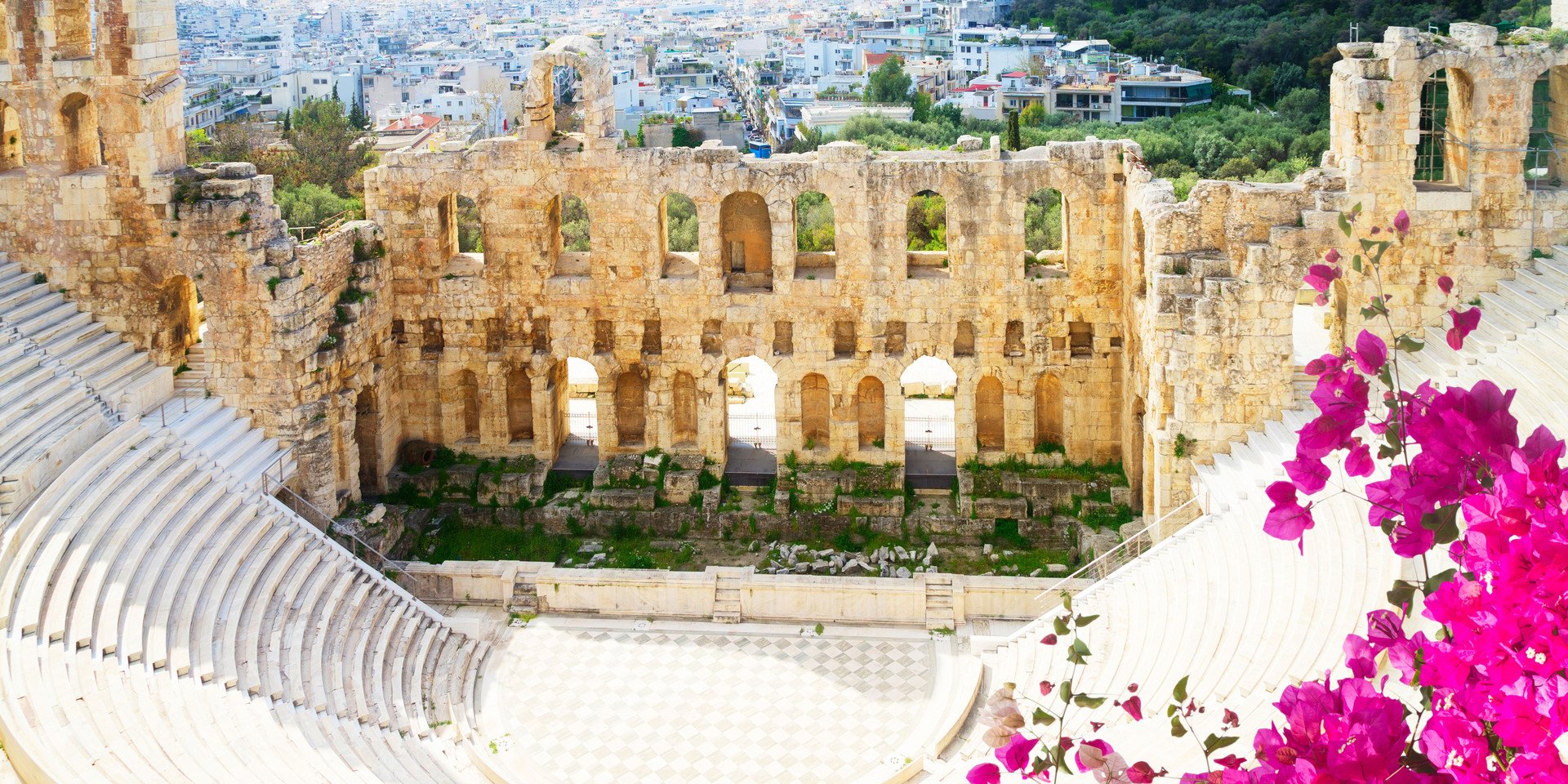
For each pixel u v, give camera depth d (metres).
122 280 54.41
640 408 62.97
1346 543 42.38
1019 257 58.25
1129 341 57.38
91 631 40.25
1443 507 16.44
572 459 63.62
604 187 59.06
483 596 54.41
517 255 60.25
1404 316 51.97
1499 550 15.03
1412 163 50.78
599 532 58.81
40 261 54.84
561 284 60.25
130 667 39.88
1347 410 17.41
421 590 54.34
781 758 44.69
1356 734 15.52
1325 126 115.75
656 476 60.50
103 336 54.59
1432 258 51.53
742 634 52.62
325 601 47.97
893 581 53.09
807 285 59.03
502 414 61.88
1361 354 17.61
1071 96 153.88
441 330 61.69
